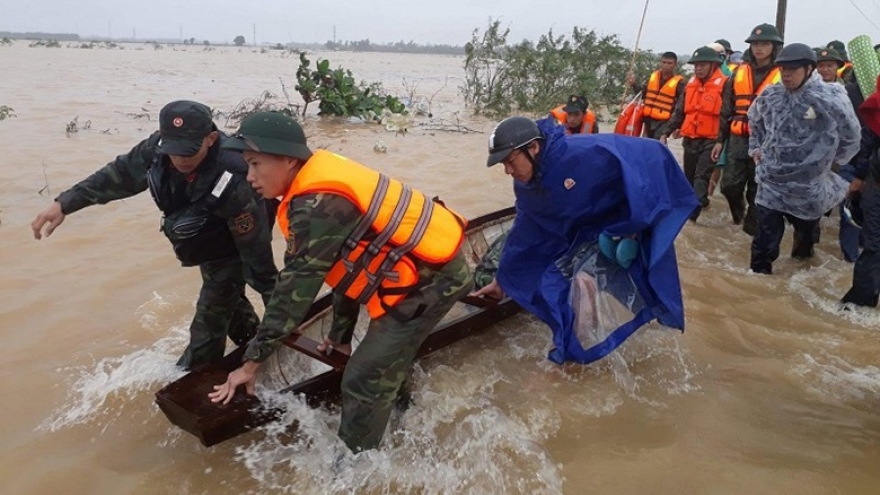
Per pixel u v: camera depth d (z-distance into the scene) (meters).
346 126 13.75
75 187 3.77
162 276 5.69
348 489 3.31
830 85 5.74
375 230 3.17
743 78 7.27
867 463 3.57
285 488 3.30
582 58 18.25
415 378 4.23
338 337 3.81
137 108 15.01
